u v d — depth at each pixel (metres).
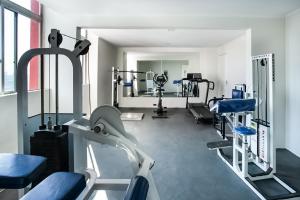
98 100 6.70
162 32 5.98
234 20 4.03
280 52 4.03
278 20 4.03
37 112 3.88
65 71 4.08
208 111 7.30
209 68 9.19
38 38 4.03
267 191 2.67
